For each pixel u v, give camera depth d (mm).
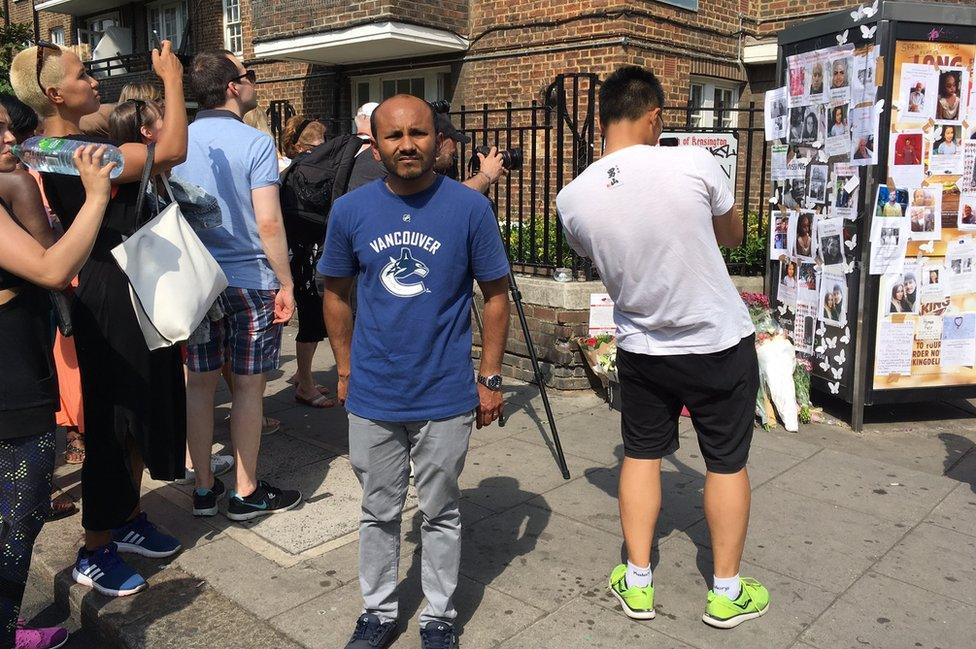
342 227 2350
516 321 5496
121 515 2918
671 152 2426
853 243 4406
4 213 2242
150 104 2996
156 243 2662
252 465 3445
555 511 3508
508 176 5469
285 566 3066
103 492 2877
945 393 4598
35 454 2428
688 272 2418
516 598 2822
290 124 5152
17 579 2469
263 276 3412
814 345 4785
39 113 2945
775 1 9250
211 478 3504
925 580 2908
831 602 2768
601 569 3016
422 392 2328
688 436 4445
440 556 2480
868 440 4422
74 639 2852
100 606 2830
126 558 3131
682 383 2531
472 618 2701
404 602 2824
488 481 3844
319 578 2977
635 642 2561
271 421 4633
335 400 5125
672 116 8570
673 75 8516
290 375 5875
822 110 4586
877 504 3557
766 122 5141
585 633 2613
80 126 3244
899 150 4242
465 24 9234
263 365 3426
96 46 15977
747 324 2549
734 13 9164
